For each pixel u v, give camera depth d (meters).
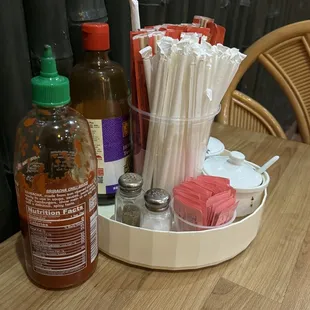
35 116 0.48
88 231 0.48
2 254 0.56
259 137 0.96
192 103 0.52
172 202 0.56
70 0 0.64
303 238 0.62
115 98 0.56
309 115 1.12
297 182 0.78
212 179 0.57
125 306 0.49
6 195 0.61
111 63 0.58
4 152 0.62
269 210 0.69
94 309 0.48
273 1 1.65
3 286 0.50
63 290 0.50
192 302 0.49
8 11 0.54
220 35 0.57
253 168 0.66
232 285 0.52
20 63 0.58
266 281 0.53
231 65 0.52
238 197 0.60
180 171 0.58
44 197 0.44
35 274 0.49
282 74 1.09
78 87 0.55
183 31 0.56
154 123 0.54
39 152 0.49
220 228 0.52
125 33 0.78
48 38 0.60
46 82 0.42
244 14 1.45
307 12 2.08
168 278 0.53
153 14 0.87
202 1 1.08
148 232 0.51
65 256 0.47
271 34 1.05
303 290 0.52
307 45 1.05
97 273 0.53
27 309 0.48
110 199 0.60
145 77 0.53
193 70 0.50
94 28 0.52
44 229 0.45
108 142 0.56
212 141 0.76
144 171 0.58
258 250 0.59
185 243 0.51
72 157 0.49
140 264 0.54
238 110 1.09
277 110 2.20
